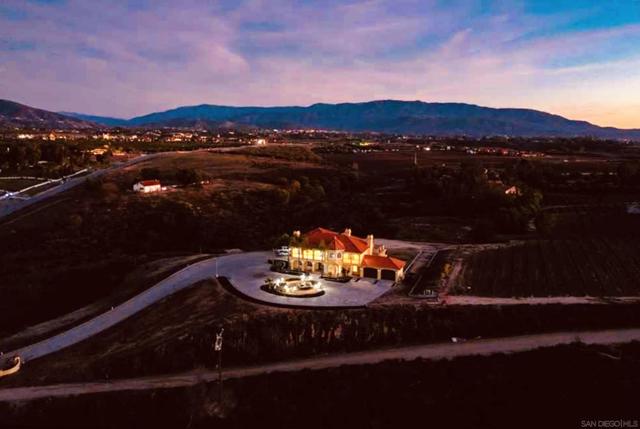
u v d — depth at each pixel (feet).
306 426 151.84
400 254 288.10
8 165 590.14
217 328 189.16
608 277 239.30
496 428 145.59
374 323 192.54
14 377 180.24
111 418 157.17
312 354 183.32
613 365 162.91
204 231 371.76
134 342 192.75
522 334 189.67
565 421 144.66
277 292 220.23
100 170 590.96
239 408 158.61
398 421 150.82
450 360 172.04
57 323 230.68
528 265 260.42
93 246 353.72
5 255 338.95
